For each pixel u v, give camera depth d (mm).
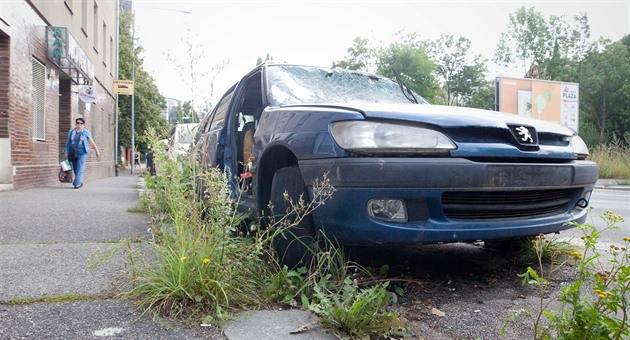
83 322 2424
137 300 2709
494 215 3156
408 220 2865
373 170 2789
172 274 2674
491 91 58188
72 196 9062
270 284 2842
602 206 10094
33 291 2836
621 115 45781
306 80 4348
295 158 3475
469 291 3172
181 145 3686
